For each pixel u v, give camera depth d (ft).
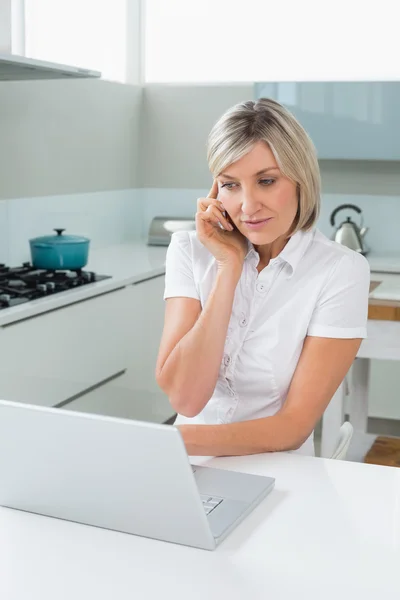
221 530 3.92
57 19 14.56
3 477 4.20
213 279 6.03
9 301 10.08
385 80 15.24
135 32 17.04
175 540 3.85
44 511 4.16
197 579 3.51
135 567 3.62
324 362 5.63
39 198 13.61
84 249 12.16
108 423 3.78
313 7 15.76
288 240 5.78
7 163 12.56
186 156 17.08
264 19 16.17
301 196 5.50
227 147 5.28
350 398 12.84
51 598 3.36
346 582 3.51
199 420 6.16
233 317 5.89
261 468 4.91
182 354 5.70
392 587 3.47
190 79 16.94
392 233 16.14
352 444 12.46
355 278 5.74
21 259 13.23
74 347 11.05
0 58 9.18
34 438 3.99
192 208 17.24
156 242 16.28
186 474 3.68
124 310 12.42
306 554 3.76
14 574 3.56
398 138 14.44
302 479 4.73
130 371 12.82
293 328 5.77
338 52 15.71
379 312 9.53
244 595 3.38
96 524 4.04
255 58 16.37
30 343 10.03
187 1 16.72
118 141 16.25
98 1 15.99
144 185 17.53
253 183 5.32
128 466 3.81
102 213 15.83
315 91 14.78
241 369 5.89
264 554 3.76
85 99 14.79
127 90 16.44
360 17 15.47
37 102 13.23
